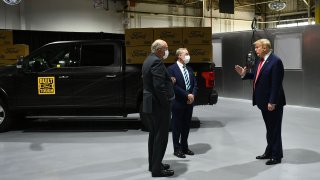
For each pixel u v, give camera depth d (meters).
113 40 7.25
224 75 12.65
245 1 19.95
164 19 17.12
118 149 5.87
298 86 10.42
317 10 12.34
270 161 4.89
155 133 4.41
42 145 6.24
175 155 5.36
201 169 4.73
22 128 7.82
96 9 15.13
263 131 7.07
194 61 7.10
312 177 4.35
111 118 9.01
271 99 4.63
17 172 4.76
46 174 4.65
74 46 7.27
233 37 12.20
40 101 7.20
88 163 5.11
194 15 18.16
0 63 9.02
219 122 8.09
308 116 8.77
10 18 13.16
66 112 7.27
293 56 10.54
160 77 4.15
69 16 14.52
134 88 7.06
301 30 10.20
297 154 5.38
